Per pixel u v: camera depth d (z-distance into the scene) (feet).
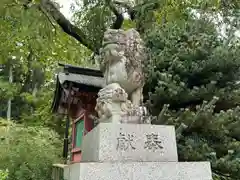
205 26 20.79
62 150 30.94
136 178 9.30
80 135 26.91
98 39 24.63
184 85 17.94
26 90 64.18
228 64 18.48
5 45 24.41
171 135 10.62
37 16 21.40
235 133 17.74
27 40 24.41
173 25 21.50
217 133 17.43
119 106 11.07
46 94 49.70
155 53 20.35
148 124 10.57
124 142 10.00
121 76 11.78
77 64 31.58
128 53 12.15
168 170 9.67
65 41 26.00
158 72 18.62
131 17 25.23
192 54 18.80
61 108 29.76
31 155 24.17
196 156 15.94
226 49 18.92
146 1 23.18
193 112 17.10
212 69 18.74
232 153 16.10
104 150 9.73
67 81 23.38
